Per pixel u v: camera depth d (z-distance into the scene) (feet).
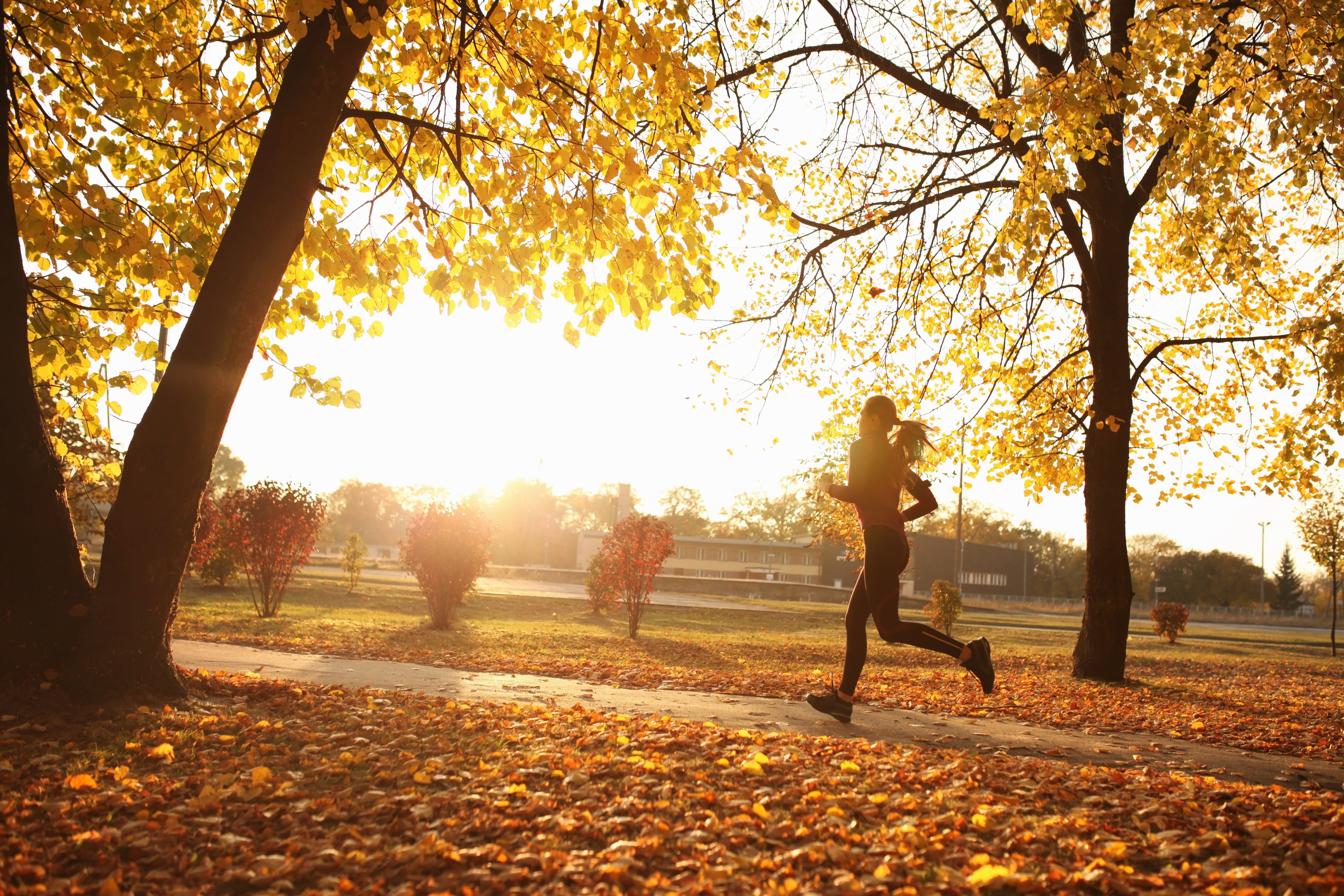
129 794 10.02
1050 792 11.12
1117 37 29.25
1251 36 25.44
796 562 261.85
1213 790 11.53
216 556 65.67
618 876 7.77
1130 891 7.66
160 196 20.27
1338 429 29.40
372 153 21.72
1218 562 315.58
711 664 40.98
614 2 17.57
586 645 45.80
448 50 18.39
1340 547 74.28
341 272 20.04
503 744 12.98
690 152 18.66
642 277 17.58
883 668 41.09
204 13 20.20
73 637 14.48
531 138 19.31
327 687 18.30
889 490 15.97
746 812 9.76
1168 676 41.96
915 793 10.76
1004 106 23.27
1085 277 32.83
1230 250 24.61
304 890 7.70
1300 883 7.70
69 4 17.62
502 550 294.66
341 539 341.41
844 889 7.59
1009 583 285.02
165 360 19.93
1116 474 32.53
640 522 54.54
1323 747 17.19
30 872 7.67
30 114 19.48
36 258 18.84
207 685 16.22
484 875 7.77
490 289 18.92
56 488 14.92
